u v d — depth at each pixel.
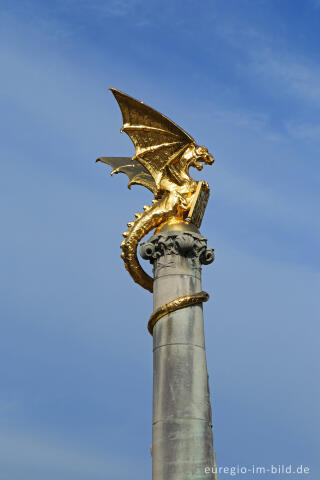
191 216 20.52
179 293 18.62
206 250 19.75
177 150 21.92
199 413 16.86
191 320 18.23
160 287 18.92
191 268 19.23
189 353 17.69
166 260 19.23
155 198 22.27
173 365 17.45
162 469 16.17
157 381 17.55
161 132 22.12
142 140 22.33
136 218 21.70
